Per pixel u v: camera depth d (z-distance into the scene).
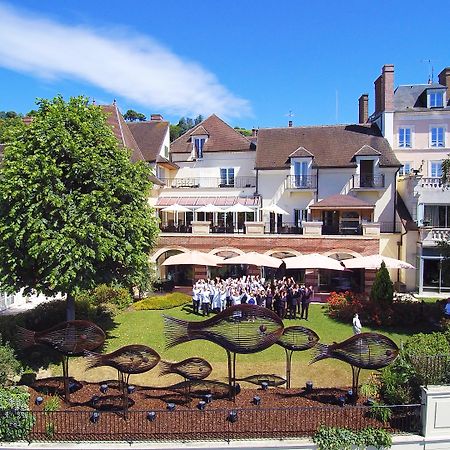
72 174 16.03
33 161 15.37
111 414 11.39
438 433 10.51
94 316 21.30
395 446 10.35
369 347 11.80
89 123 16.88
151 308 24.83
